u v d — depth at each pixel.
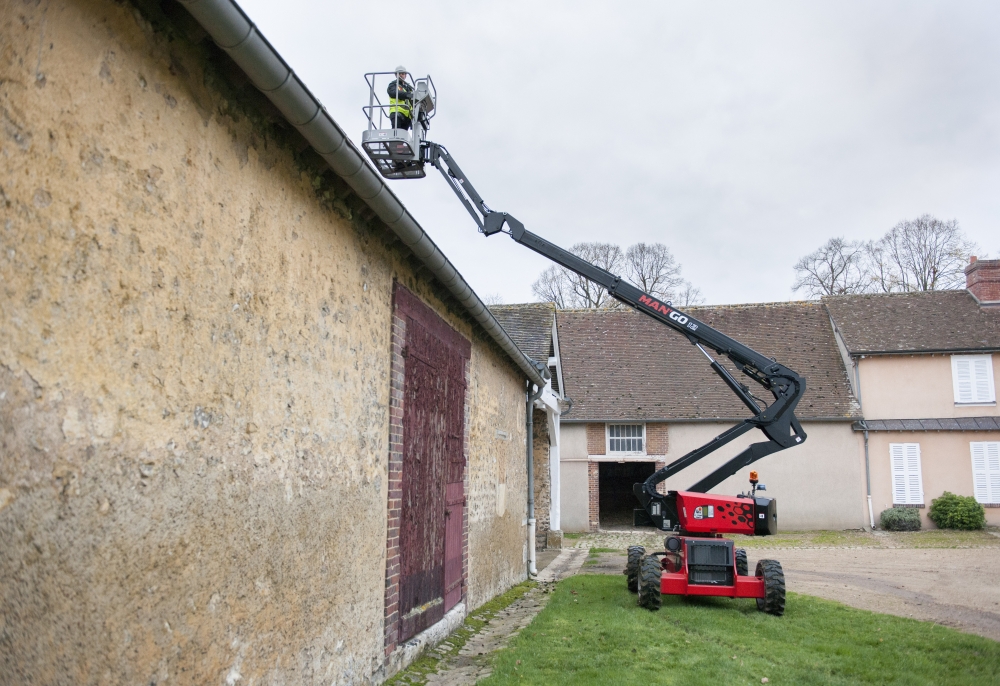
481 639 7.51
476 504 8.90
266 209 3.88
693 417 22.89
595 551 16.97
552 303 19.31
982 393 22.16
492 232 10.55
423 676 5.88
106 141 2.68
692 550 9.52
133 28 2.84
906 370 22.72
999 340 22.52
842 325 24.34
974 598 10.84
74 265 2.51
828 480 22.17
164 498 2.95
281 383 3.98
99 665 2.56
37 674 2.29
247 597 3.57
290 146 4.14
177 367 3.06
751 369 11.05
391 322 5.85
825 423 22.50
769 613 8.98
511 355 10.16
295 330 4.17
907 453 22.09
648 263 38.59
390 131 8.58
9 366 2.24
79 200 2.54
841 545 18.73
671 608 9.22
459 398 8.04
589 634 7.50
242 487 3.55
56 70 2.46
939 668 6.46
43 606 2.32
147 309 2.88
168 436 2.99
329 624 4.53
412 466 6.30
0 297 2.22
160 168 2.99
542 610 8.99
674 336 26.14
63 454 2.43
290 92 3.38
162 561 2.92
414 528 6.34
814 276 40.22
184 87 3.17
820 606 9.55
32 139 2.35
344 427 4.83
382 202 4.70
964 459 21.84
